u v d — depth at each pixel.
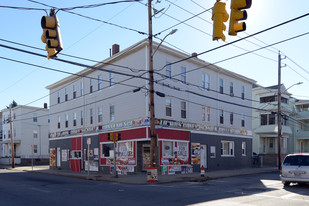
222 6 7.64
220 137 29.98
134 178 20.72
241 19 7.27
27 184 17.48
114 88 27.23
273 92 41.09
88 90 31.05
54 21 8.83
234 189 14.38
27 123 51.72
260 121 42.31
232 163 31.23
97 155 28.72
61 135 35.06
